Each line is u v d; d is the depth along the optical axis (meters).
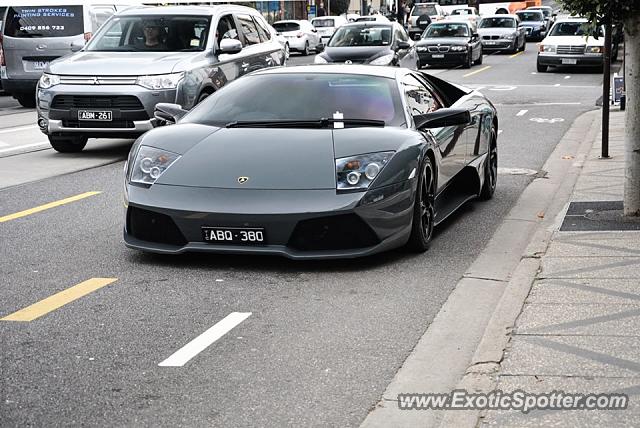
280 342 5.16
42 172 11.70
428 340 5.20
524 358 4.57
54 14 20.66
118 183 10.80
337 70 8.00
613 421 3.82
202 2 23.05
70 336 5.25
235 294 6.10
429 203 7.34
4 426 4.03
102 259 7.05
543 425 3.80
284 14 57.84
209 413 4.18
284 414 4.17
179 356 4.93
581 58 30.95
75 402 4.30
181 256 7.08
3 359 4.87
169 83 12.56
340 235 6.53
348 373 4.68
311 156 6.76
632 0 7.45
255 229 6.48
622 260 6.43
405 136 7.03
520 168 11.84
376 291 6.18
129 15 14.07
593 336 4.86
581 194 9.21
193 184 6.69
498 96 23.03
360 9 81.19
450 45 33.78
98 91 12.50
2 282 6.43
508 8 58.47
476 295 6.10
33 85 20.81
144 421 4.09
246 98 7.69
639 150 7.85
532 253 6.78
